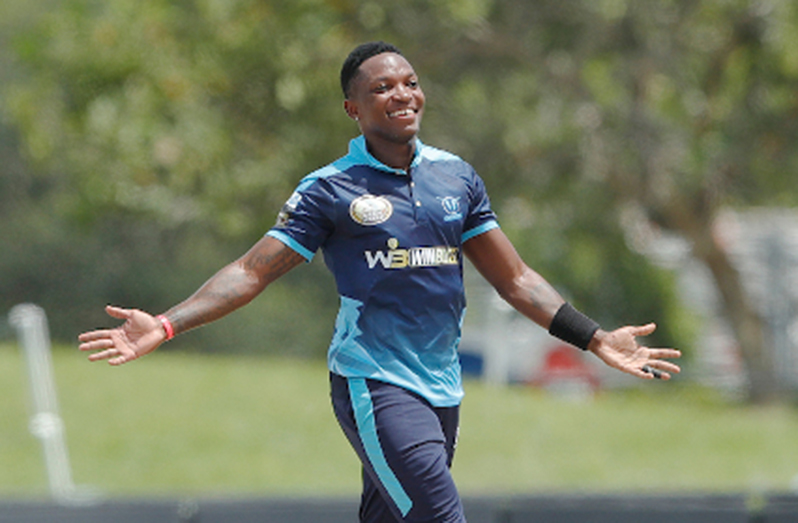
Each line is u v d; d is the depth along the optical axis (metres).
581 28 58.62
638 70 58.75
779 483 41.59
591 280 83.75
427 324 14.09
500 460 44.19
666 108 63.88
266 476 40.75
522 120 59.84
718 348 86.00
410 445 13.71
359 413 14.02
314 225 13.99
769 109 61.84
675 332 84.88
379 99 13.94
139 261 100.19
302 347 92.50
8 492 37.62
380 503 15.02
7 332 58.59
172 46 53.12
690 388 65.56
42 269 98.62
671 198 62.28
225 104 53.44
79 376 54.97
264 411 49.69
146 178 53.12
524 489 39.50
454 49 56.31
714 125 62.53
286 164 52.28
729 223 81.44
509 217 66.56
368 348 14.05
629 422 51.78
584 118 59.12
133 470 41.00
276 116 53.53
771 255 75.31
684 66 60.56
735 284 69.12
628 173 60.16
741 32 60.31
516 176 61.44
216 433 46.03
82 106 53.75
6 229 99.38
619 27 58.50
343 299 14.12
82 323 98.62
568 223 67.44
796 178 63.94
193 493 36.91
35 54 55.62
